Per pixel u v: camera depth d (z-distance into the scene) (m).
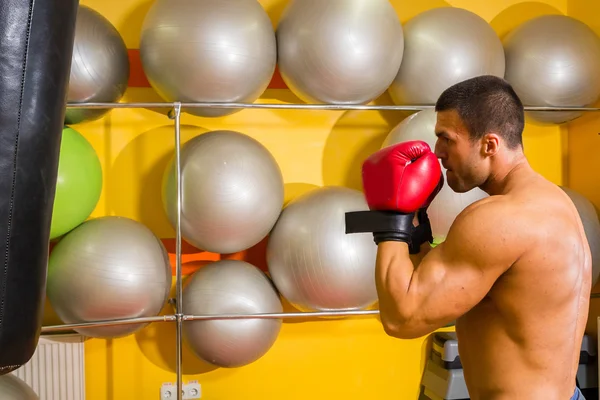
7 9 1.16
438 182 1.55
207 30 2.48
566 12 3.40
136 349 2.96
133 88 2.95
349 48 2.59
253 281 2.71
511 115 1.48
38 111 1.21
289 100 3.09
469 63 2.78
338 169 3.14
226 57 2.49
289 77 2.71
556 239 1.39
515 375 1.42
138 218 2.97
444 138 1.53
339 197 2.68
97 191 2.67
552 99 2.94
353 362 3.15
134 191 2.96
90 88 2.51
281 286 2.72
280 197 2.68
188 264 3.00
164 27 2.50
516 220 1.37
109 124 2.94
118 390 2.94
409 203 1.48
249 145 2.67
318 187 2.85
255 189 2.56
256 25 2.57
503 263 1.37
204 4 2.52
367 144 3.16
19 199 1.20
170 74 2.52
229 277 2.69
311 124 3.12
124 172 2.96
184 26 2.49
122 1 2.96
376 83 2.68
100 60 2.51
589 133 3.25
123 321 2.49
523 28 3.06
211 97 2.58
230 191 2.52
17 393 2.27
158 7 2.57
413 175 1.49
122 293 2.46
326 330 3.13
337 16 2.60
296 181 3.11
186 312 2.66
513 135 1.49
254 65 2.55
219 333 2.61
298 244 2.61
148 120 2.97
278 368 3.09
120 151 2.95
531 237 1.37
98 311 2.46
